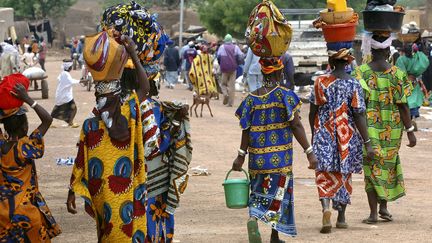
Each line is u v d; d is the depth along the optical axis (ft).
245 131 32.01
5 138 26.76
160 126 27.45
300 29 121.08
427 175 52.26
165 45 28.32
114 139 25.80
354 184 48.85
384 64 38.14
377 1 38.04
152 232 27.45
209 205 42.06
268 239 34.30
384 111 37.96
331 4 35.42
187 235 34.63
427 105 101.09
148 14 27.71
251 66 90.02
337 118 35.53
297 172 53.31
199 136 72.43
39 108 26.86
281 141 31.78
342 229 36.01
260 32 31.37
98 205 26.07
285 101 31.53
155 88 28.07
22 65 132.05
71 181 26.14
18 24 290.97
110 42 25.61
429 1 183.42
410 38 79.46
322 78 35.88
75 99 115.44
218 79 117.08
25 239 26.96
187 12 270.26
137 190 26.07
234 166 32.40
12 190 26.66
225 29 191.52
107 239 26.02
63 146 66.23
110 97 25.81
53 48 327.88
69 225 37.32
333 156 35.50
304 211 40.27
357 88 35.65
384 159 37.68
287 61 83.87
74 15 347.15
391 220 37.96
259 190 31.91
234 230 35.78
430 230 35.63
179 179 27.78
